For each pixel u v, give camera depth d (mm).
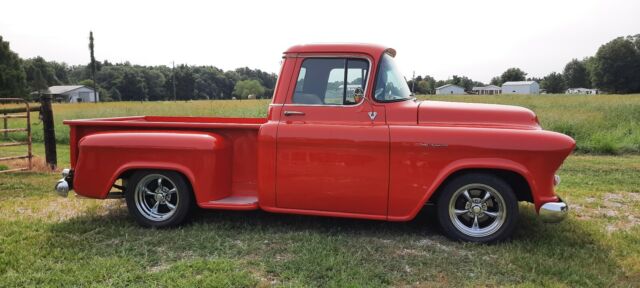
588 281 3475
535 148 4012
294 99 4621
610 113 17734
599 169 8898
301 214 4773
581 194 6578
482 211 4320
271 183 4520
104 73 93750
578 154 11523
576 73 111812
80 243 4328
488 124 4320
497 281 3508
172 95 89250
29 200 6164
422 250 4168
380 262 3869
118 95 87688
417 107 4453
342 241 4367
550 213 4023
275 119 4621
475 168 4242
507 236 4250
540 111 18906
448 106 4465
